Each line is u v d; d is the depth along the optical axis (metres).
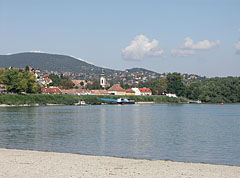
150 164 31.69
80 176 26.20
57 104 189.50
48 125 75.44
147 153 41.06
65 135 57.66
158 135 58.91
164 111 145.38
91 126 74.25
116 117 104.44
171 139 53.78
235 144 48.84
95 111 136.88
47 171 27.73
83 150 42.59
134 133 61.66
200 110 158.25
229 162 36.16
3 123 78.75
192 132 64.19
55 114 113.25
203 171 28.81
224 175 27.42
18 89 179.75
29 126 72.50
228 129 70.25
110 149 43.56
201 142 50.72
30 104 175.12
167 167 30.30
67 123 81.12
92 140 51.69
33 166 29.64
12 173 26.86
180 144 48.50
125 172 27.88
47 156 35.22
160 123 84.12
